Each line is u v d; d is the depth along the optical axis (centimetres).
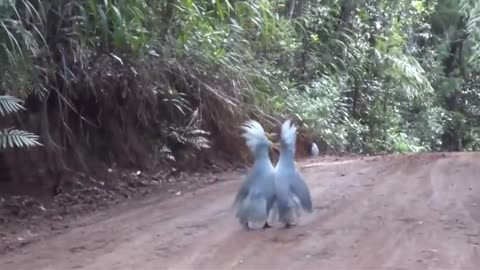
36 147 999
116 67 1141
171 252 650
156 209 897
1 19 862
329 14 2169
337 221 757
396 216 772
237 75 1443
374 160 1342
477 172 1094
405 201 861
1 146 861
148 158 1212
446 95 2900
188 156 1299
